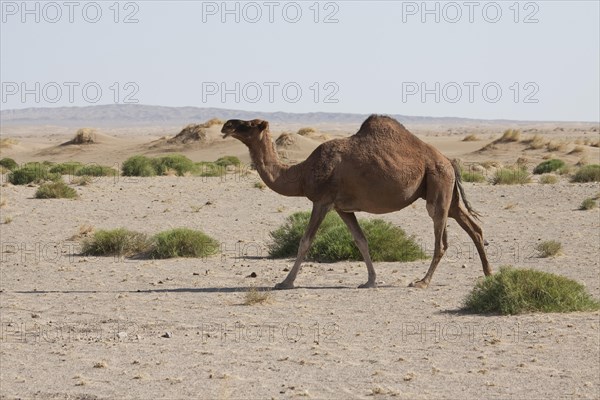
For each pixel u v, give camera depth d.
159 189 52.31
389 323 17.92
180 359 15.01
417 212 40.91
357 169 21.53
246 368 14.37
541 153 108.62
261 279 24.08
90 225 35.81
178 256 28.94
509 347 15.77
